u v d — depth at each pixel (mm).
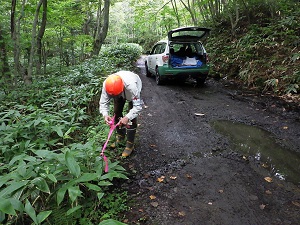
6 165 2533
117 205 2568
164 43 7879
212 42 10945
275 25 8836
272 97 6273
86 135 3986
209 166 3312
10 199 1837
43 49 10062
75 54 13898
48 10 8211
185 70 7316
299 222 2348
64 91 5262
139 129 4539
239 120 4902
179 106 5867
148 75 9633
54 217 2129
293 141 3949
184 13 16234
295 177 3043
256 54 7996
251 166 3297
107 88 2824
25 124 3484
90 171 2605
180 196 2732
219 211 2506
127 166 3324
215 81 8414
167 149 3789
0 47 5992
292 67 6805
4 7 6941
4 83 5867
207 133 4344
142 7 14805
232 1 11414
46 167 2268
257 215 2447
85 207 2479
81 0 11969
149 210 2529
